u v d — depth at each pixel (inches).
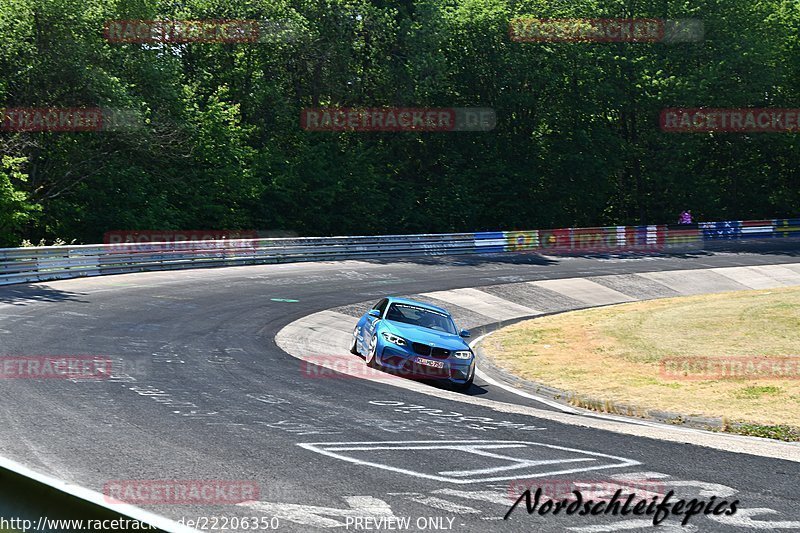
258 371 585.6
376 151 2412.6
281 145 2278.5
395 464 336.5
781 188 2859.3
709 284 1606.8
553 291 1422.2
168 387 487.2
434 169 2573.8
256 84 2130.9
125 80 1791.3
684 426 546.3
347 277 1393.9
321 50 2198.6
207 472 304.3
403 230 2381.9
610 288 1499.8
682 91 2448.3
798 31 2805.1
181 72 2039.9
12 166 1419.8
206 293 1086.4
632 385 674.2
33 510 183.5
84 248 1177.4
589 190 2640.3
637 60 2480.3
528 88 2554.1
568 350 855.7
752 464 381.7
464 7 2511.1
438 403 520.4
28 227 1722.4
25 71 1625.2
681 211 2719.0
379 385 576.7
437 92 2455.7
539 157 2598.4
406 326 696.4
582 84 2561.5
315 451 350.9
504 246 1958.7
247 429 386.6
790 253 2021.4
